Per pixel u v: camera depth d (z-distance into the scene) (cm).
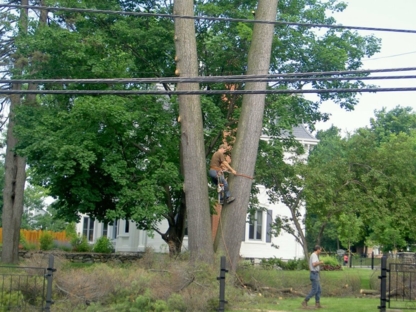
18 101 2222
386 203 2169
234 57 2122
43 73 2061
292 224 2753
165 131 2059
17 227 2525
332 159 2333
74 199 2192
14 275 1388
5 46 2311
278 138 2238
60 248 3156
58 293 1372
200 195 1720
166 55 2153
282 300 1612
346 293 1812
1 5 1103
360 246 5309
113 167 1920
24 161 2539
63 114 1939
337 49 2108
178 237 2270
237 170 1733
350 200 2147
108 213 1925
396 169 2191
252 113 1752
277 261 2588
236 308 1405
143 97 1992
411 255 2125
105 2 2125
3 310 1320
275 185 2230
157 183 2016
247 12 2058
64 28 2122
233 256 1695
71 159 1905
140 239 3306
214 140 2192
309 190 2128
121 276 1401
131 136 2034
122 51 2036
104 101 1864
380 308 1253
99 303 1313
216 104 2228
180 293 1366
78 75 2062
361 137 2294
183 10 1744
